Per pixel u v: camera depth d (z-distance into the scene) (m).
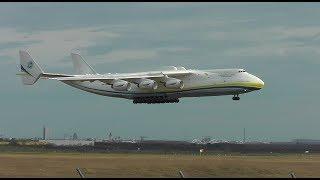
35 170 155.25
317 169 171.88
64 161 191.12
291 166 181.00
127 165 173.50
